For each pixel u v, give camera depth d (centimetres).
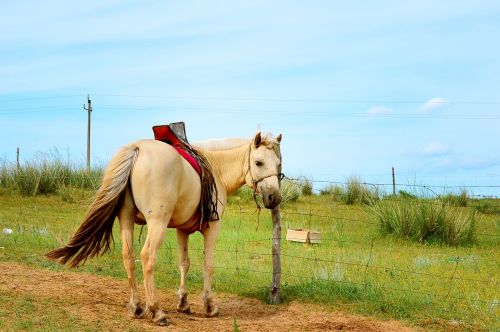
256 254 1152
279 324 675
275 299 791
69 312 617
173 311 711
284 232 1475
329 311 750
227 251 1170
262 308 762
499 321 708
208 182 668
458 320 717
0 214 1531
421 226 1407
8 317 577
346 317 721
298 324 678
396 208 1473
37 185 1905
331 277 905
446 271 1012
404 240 1397
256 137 707
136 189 602
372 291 826
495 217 1794
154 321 611
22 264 924
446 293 844
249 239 1349
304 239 1314
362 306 768
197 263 1046
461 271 1013
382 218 1474
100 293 750
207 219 674
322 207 1959
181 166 628
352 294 818
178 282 895
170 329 599
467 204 1950
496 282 924
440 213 1420
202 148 724
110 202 594
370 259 1084
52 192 1955
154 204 601
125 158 605
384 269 1002
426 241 1388
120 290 791
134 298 627
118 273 925
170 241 1262
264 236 1402
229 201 1997
